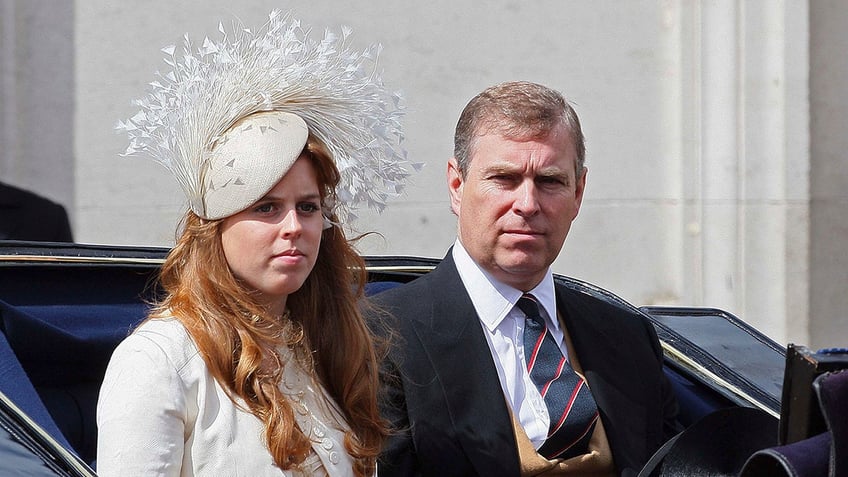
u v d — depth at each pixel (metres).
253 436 8.49
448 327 11.09
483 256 11.23
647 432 11.41
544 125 11.08
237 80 8.92
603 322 11.83
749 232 22.77
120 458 8.05
